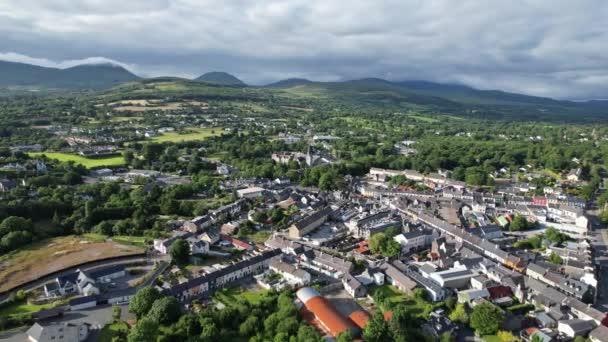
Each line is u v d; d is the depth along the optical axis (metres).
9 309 184.88
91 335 164.12
